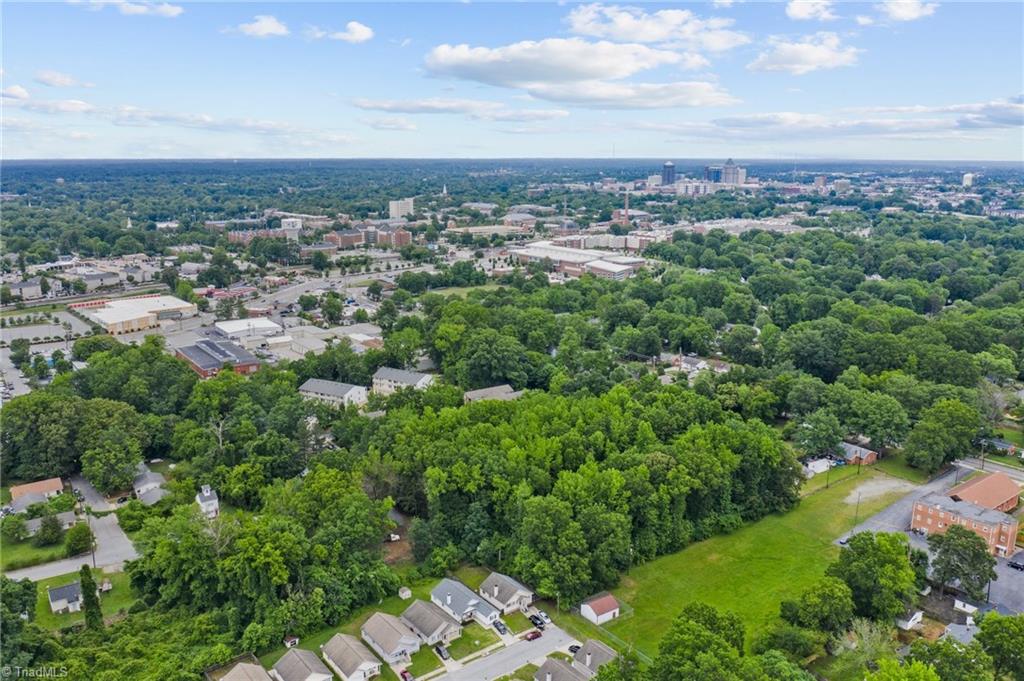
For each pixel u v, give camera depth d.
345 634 129.25
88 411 195.12
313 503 149.38
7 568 148.50
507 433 176.62
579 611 136.62
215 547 135.88
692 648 102.75
